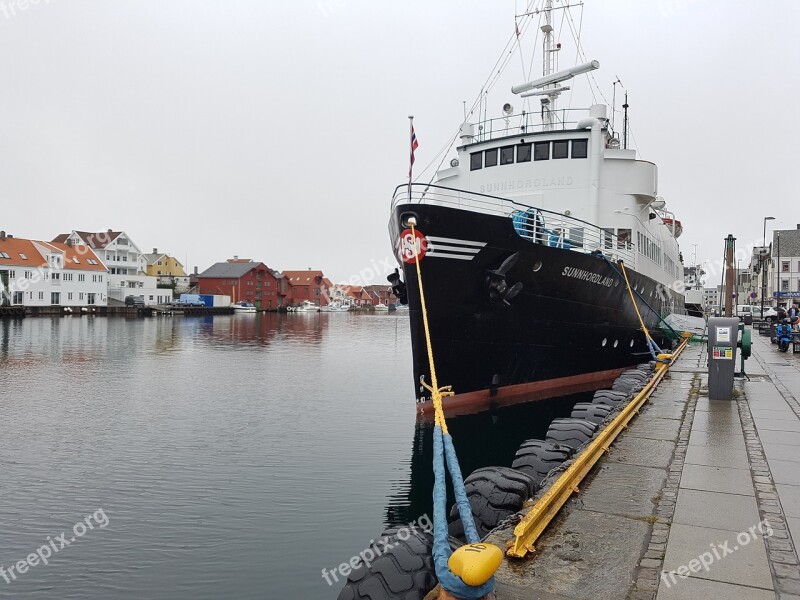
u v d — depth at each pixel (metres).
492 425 14.61
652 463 6.81
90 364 28.56
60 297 74.38
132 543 8.11
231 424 15.81
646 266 22.28
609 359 19.53
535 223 14.55
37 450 12.92
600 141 18.53
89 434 14.50
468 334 14.25
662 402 10.82
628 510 5.28
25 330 49.75
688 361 18.58
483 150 20.20
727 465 6.70
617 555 4.36
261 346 41.00
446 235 12.96
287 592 6.82
